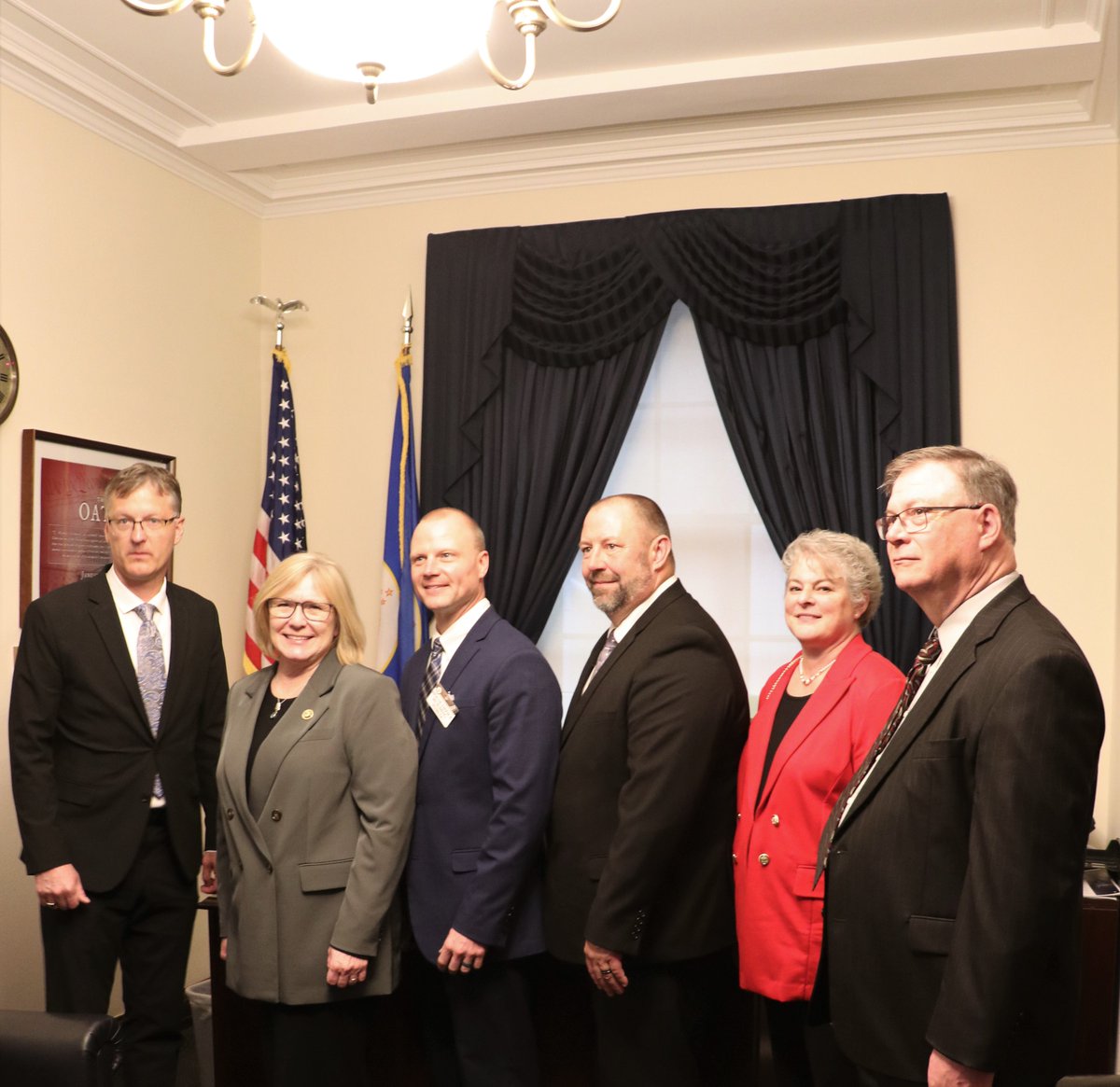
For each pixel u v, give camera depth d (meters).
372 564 4.61
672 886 2.38
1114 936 2.95
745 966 2.32
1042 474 3.88
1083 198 3.88
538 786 2.41
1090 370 3.86
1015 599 1.73
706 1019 2.52
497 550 4.27
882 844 1.73
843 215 3.98
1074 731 1.56
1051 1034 1.62
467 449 4.33
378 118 3.95
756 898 2.29
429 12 1.77
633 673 2.40
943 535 1.74
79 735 2.73
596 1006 2.40
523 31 1.89
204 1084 3.33
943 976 1.63
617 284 4.17
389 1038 2.95
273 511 4.50
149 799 2.75
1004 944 1.50
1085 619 3.83
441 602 2.60
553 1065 2.88
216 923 3.03
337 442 4.68
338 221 4.70
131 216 4.01
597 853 2.40
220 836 2.52
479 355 4.31
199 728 2.95
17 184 3.49
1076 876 1.55
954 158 4.00
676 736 2.30
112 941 2.74
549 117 3.95
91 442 3.75
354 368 4.66
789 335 4.00
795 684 2.51
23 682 2.71
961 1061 1.50
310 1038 2.34
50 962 2.67
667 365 4.32
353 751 2.38
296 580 2.46
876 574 2.47
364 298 4.66
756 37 3.50
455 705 2.51
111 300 3.90
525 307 4.30
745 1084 2.71
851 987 1.75
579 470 4.24
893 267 3.93
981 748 1.61
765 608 4.19
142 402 4.05
